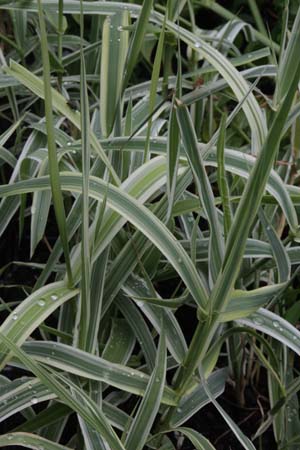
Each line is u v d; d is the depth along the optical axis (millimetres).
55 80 1114
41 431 896
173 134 792
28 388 827
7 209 998
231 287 770
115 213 845
